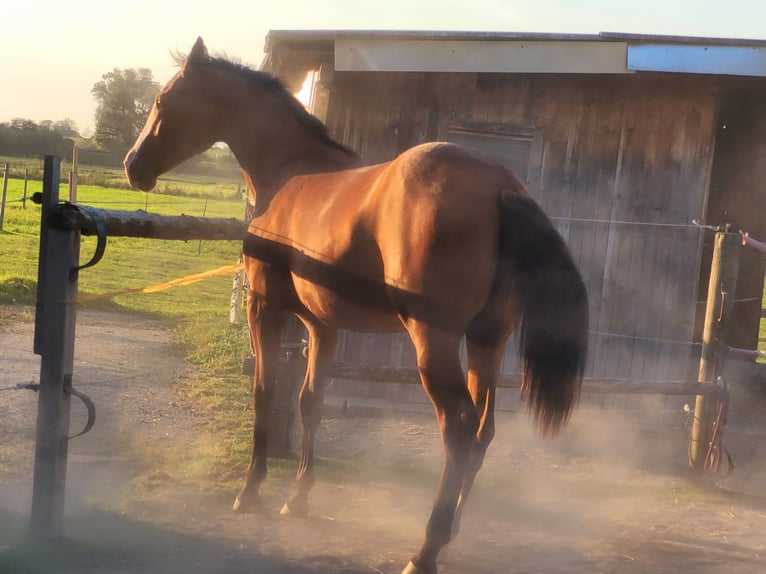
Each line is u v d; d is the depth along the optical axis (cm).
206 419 577
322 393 404
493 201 290
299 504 391
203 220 386
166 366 764
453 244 285
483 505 426
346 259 318
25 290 1131
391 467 492
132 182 435
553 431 296
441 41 593
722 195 925
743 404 796
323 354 401
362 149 672
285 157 402
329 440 558
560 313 288
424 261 288
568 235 675
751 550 369
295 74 708
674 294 672
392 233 297
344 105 669
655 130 662
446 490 298
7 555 311
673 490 470
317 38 588
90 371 716
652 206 668
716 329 484
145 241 2136
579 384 297
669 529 395
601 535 383
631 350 677
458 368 295
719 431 474
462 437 295
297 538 361
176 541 346
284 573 318
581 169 671
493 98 670
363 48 590
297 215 357
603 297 677
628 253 673
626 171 668
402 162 304
